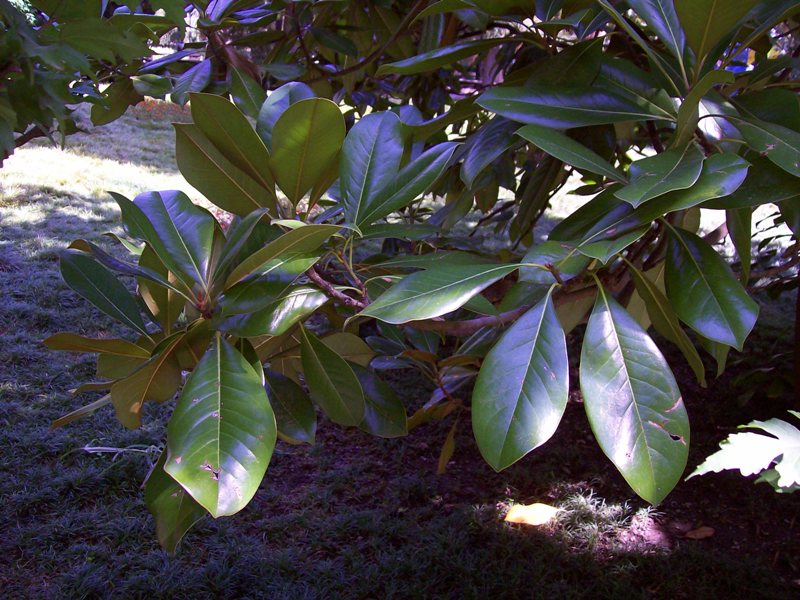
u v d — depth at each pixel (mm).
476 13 1710
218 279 1074
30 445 4293
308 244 990
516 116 1200
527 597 3357
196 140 1102
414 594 3309
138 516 3793
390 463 4516
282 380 1325
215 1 1915
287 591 3314
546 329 965
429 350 2078
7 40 901
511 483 4293
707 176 931
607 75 1333
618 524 3914
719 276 1040
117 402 1129
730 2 1056
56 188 8859
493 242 8141
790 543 3826
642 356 938
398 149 1183
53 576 3363
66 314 5961
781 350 5980
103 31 984
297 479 4332
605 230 1034
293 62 2641
